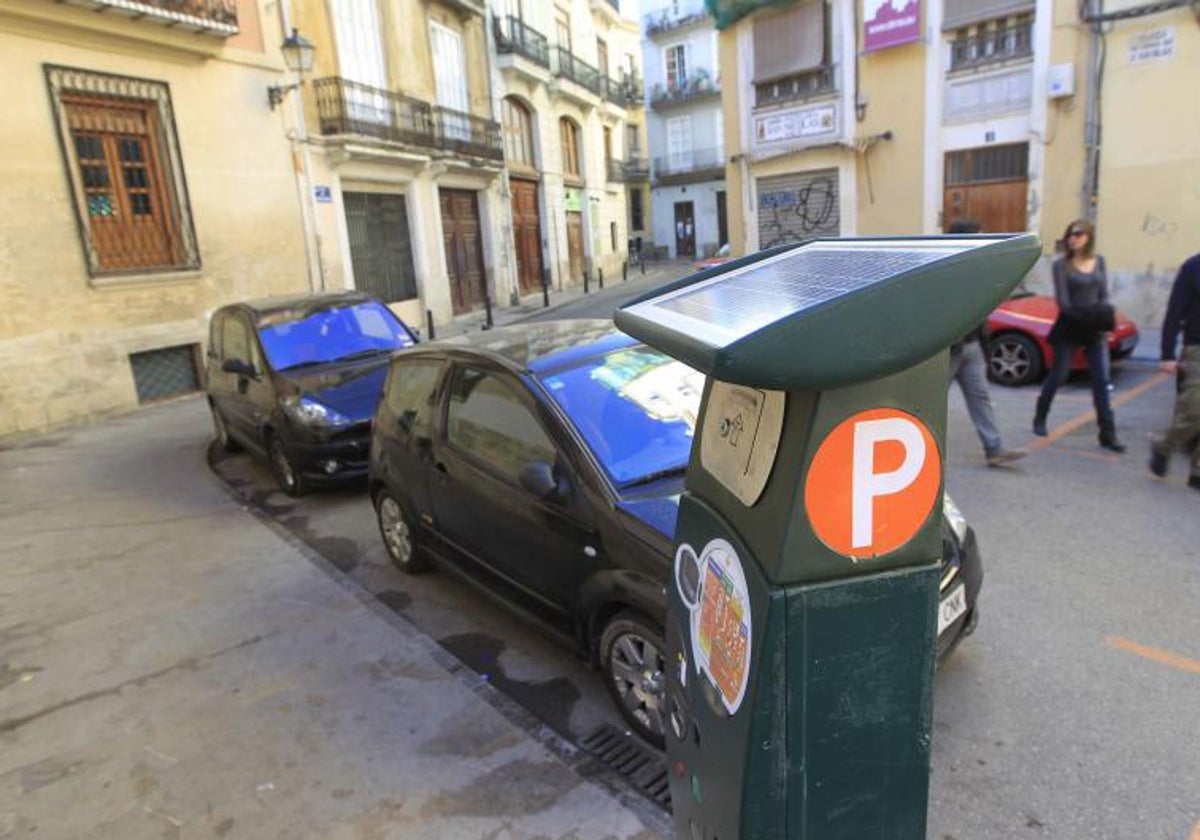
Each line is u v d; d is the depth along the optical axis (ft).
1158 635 11.25
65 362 32.81
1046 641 11.31
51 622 13.93
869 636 4.32
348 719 10.39
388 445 15.25
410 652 12.03
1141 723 9.45
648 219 139.33
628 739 9.95
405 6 54.54
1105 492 16.78
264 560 16.28
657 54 117.19
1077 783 8.60
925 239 4.54
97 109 34.40
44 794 9.31
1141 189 37.09
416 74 55.93
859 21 45.70
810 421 3.91
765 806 4.46
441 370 13.94
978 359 18.53
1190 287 15.89
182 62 37.52
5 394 30.83
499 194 68.39
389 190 53.93
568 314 62.75
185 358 38.37
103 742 10.26
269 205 42.63
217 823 8.63
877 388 3.99
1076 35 37.68
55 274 32.45
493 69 67.36
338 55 48.08
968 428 22.45
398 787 9.01
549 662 12.01
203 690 11.34
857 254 4.84
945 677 10.64
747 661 4.39
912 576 4.31
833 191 49.42
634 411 11.39
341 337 23.53
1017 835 7.97
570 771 9.14
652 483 10.32
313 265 45.75
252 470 24.41
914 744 4.56
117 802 9.09
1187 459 18.51
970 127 42.73
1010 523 15.55
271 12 42.47
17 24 30.81
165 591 14.98
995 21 40.88
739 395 4.63
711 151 117.29
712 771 5.01
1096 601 12.29
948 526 10.44
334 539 18.02
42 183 31.91
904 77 44.70
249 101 41.24
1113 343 26.76
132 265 35.99
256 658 12.14
